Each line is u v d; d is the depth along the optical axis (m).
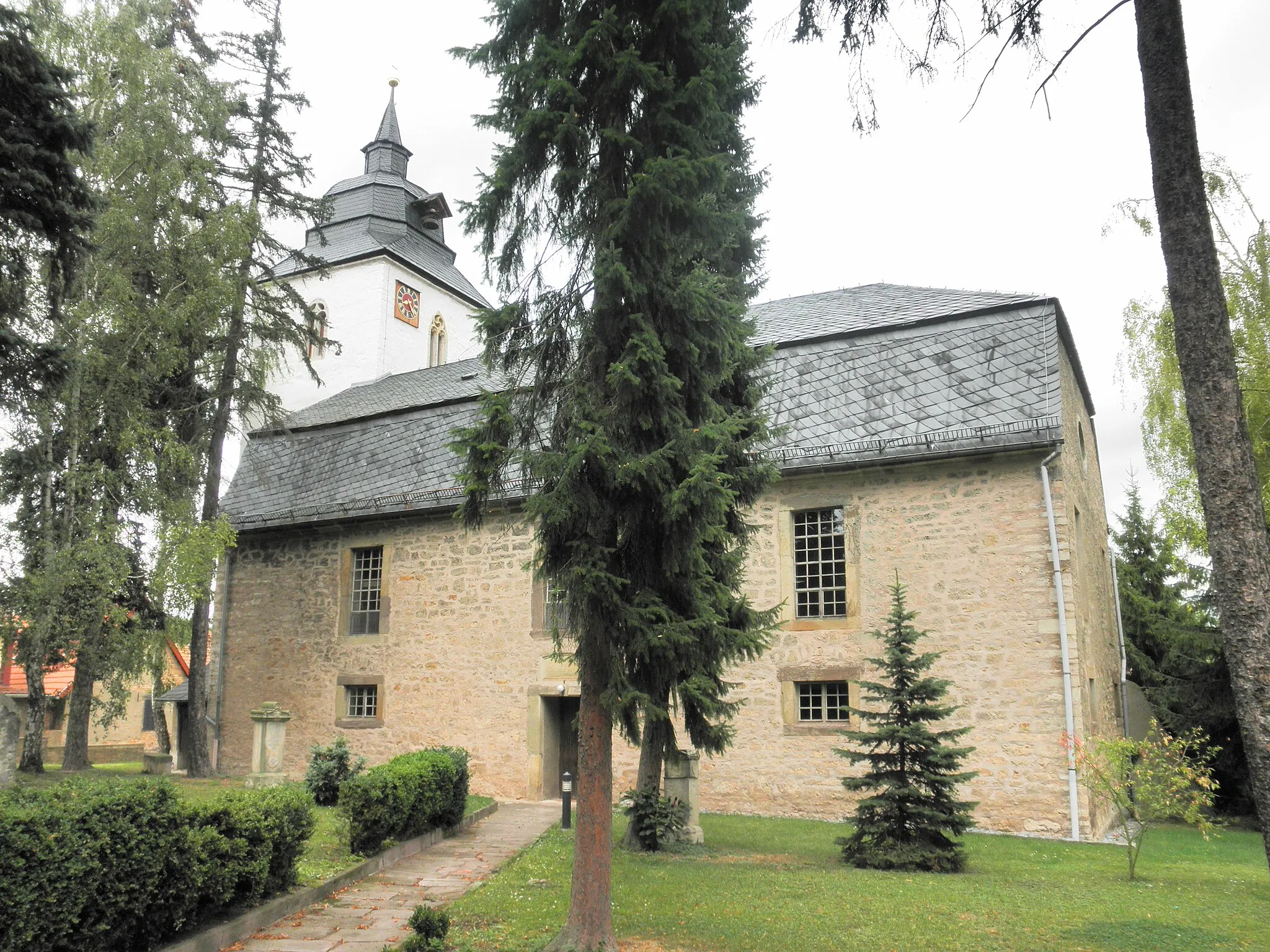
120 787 5.82
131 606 15.95
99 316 13.62
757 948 6.22
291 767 17.45
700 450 6.30
